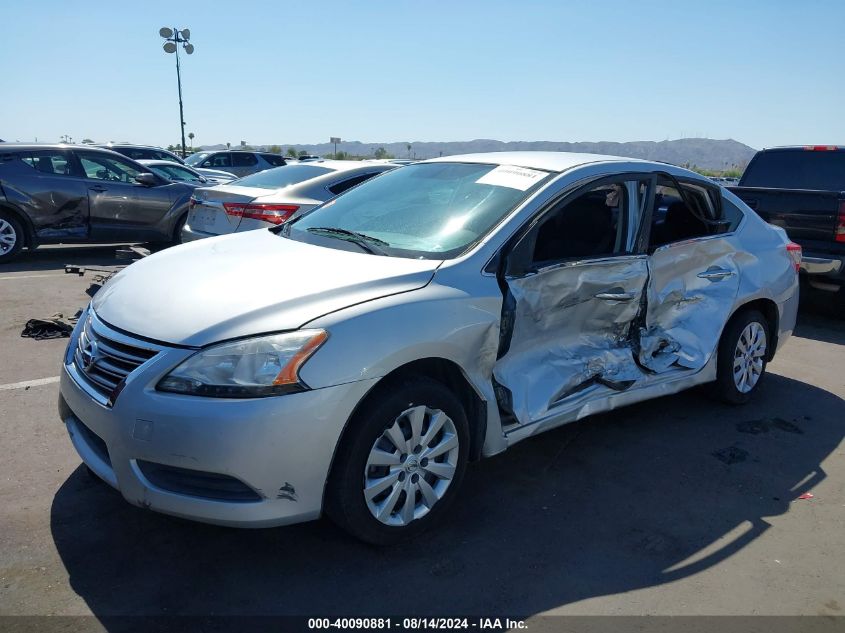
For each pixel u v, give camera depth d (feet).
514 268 11.29
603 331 13.16
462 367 10.46
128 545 9.95
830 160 28.07
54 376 16.33
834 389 18.15
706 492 12.26
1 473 11.73
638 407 16.05
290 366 8.79
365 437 9.36
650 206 13.67
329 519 10.35
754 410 16.29
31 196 29.94
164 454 8.65
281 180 26.58
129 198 32.24
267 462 8.67
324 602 8.95
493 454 11.18
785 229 24.90
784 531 11.12
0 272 28.43
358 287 9.94
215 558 9.75
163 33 80.69
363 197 14.24
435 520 10.49
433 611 8.86
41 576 9.17
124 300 10.24
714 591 9.52
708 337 14.84
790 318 17.37
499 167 13.35
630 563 10.06
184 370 8.77
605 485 12.33
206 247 12.57
